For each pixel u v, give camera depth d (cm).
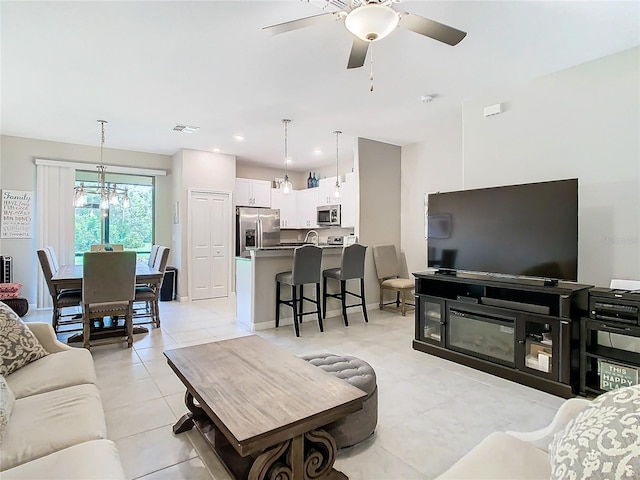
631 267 279
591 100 297
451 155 516
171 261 660
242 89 350
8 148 519
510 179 347
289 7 222
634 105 276
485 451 131
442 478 116
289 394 164
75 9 222
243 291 465
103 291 355
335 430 191
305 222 744
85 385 180
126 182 633
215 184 640
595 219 296
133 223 641
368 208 550
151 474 177
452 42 204
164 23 239
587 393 259
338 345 382
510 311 293
